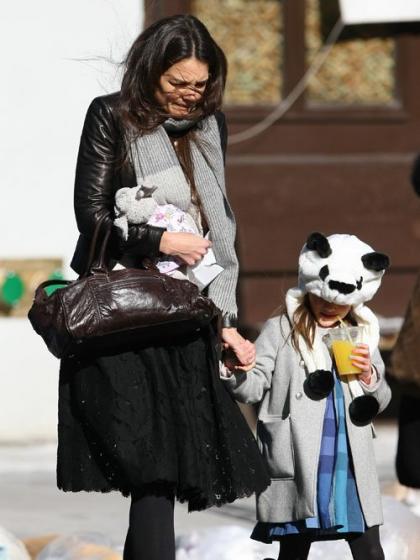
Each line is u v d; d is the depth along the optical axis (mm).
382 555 11820
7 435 24109
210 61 11023
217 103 11266
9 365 24031
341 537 11945
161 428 10750
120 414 10727
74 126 24125
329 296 11773
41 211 24109
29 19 23859
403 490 18156
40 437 24188
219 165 11406
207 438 10914
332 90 26734
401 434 14961
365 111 26797
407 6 24141
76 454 11000
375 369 12070
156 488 10898
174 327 10820
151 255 11125
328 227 26641
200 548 14328
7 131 24031
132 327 10656
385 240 26828
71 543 14508
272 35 26500
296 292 12055
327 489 11648
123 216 10914
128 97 11086
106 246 11148
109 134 11172
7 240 24047
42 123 24078
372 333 12188
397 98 26891
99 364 10859
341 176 26672
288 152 26578
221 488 10875
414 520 14508
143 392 10867
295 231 26547
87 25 23797
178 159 11289
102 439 10750
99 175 11148
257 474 10977
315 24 26547
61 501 19891
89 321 10562
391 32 26375
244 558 14055
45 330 10812
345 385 11898
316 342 11930
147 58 10977
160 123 11148
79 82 24016
